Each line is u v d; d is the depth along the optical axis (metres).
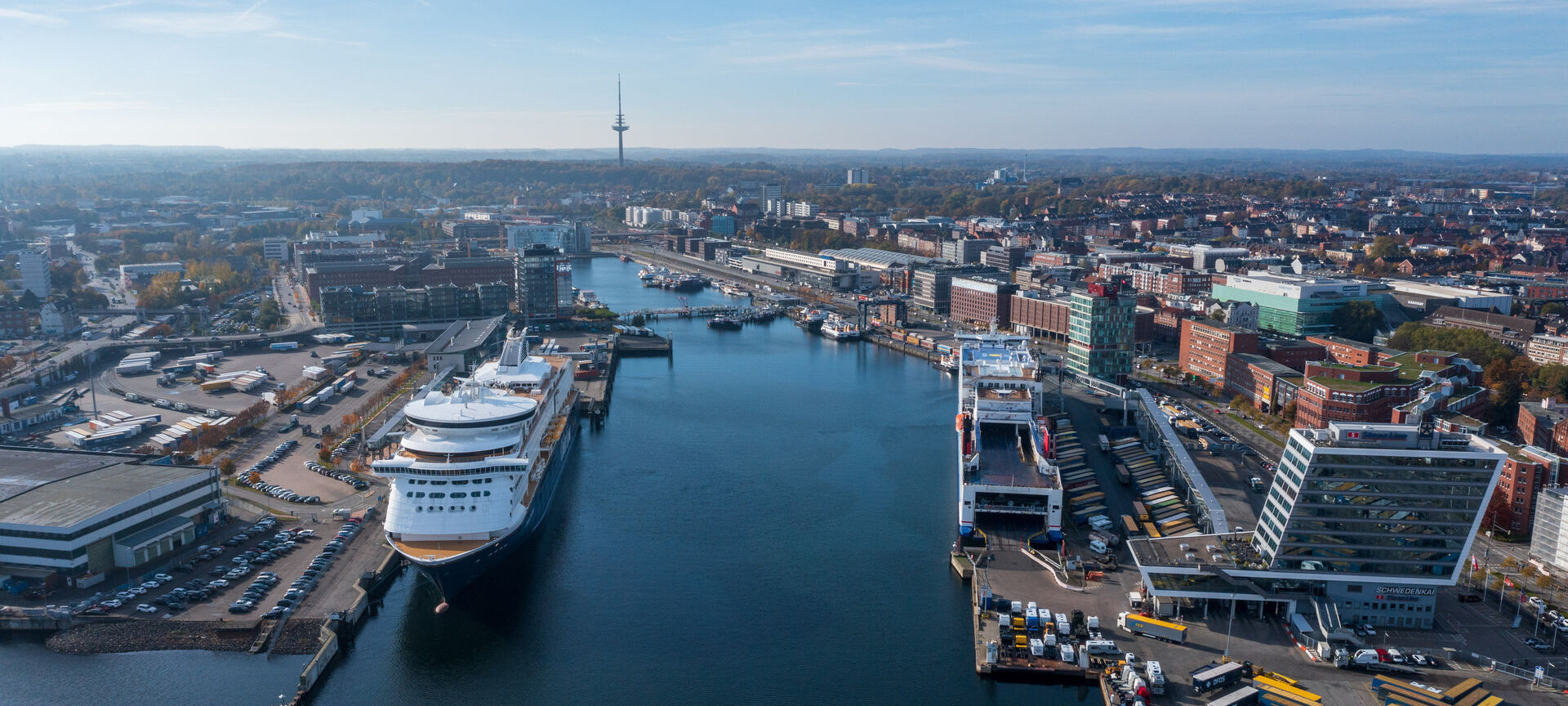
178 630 188.50
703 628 198.38
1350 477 184.00
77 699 168.88
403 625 198.00
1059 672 177.62
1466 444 183.25
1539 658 177.88
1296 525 188.75
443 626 197.62
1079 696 175.75
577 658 187.25
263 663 180.12
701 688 177.75
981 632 191.50
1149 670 170.12
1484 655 179.00
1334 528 187.62
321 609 195.62
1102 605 199.50
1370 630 186.38
